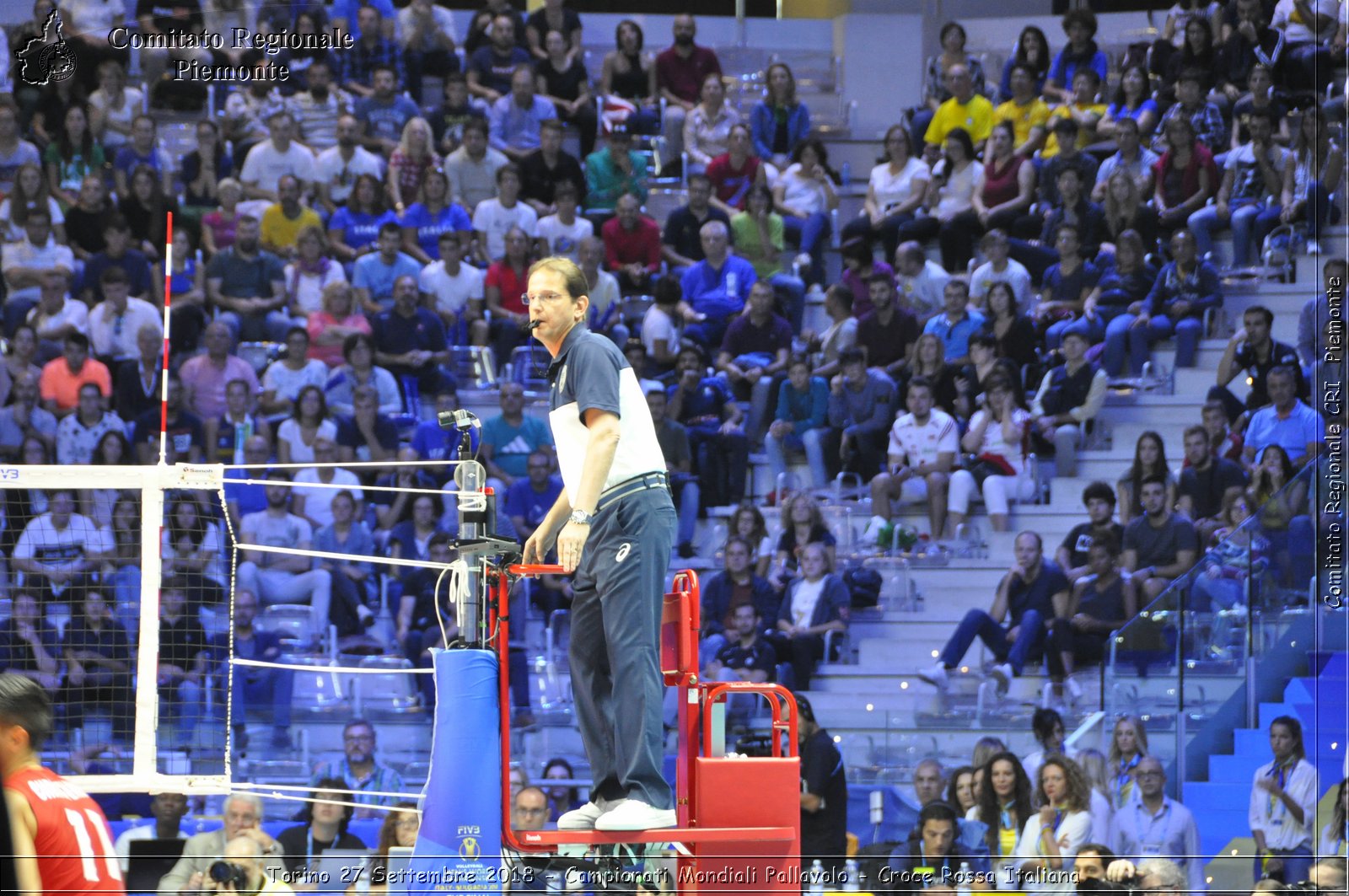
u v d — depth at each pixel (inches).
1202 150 1592.0
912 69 1894.7
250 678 1134.4
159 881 913.5
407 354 1450.5
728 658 1182.3
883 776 1080.2
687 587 518.9
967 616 1229.1
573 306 516.1
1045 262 1568.7
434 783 477.4
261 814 900.6
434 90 1776.6
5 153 1572.3
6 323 1454.2
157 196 1541.6
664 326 1505.9
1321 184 1561.3
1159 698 1102.4
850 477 1411.2
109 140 1638.8
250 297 1503.4
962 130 1656.0
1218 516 1309.1
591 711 515.8
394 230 1525.6
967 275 1595.7
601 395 491.2
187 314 1476.4
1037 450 1430.9
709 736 504.1
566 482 517.0
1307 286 1524.4
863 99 1892.2
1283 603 1123.9
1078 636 1218.0
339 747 1080.2
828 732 1059.9
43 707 485.4
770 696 510.6
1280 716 1092.5
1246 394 1418.6
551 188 1643.7
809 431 1423.5
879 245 1648.6
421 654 1181.7
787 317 1567.4
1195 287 1505.9
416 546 1266.0
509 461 1363.2
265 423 1379.2
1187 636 1111.0
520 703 1142.3
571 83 1758.1
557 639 1213.7
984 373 1444.4
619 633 493.7
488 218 1592.0
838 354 1473.9
